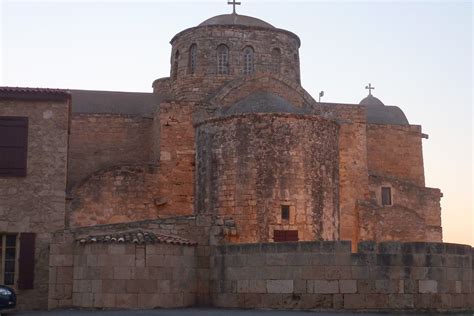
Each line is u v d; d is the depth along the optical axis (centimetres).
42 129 2770
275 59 4300
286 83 4091
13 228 2689
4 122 2747
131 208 3769
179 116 3941
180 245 2583
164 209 3828
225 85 4019
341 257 2378
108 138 4312
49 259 2597
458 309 2472
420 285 2405
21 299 2645
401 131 5003
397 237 4231
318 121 3416
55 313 2312
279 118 3347
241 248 2538
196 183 3581
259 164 3316
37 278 2675
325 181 3397
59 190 2744
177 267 2562
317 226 3312
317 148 3391
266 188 3288
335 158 3503
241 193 3319
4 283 2681
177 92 4297
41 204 2722
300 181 3309
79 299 2481
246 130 3359
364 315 2255
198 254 2647
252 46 4253
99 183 3744
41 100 2786
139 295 2478
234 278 2538
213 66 4206
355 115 4347
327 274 2378
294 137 3344
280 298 2428
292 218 3269
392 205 4347
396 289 2377
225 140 3416
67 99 2805
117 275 2470
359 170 4297
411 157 4994
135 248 2494
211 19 4466
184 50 4294
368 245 2389
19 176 2723
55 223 2719
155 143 4184
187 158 3912
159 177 3850
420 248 2427
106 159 4284
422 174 5000
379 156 4919
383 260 2386
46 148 2761
